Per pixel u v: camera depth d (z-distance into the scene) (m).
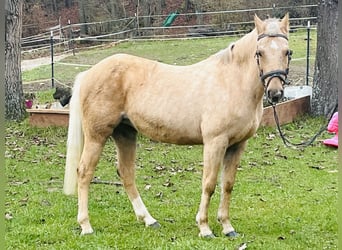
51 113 10.17
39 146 9.12
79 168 5.16
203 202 4.93
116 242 4.84
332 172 7.41
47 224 5.35
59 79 17.34
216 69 4.91
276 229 5.24
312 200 6.18
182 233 5.11
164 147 9.01
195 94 4.88
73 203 6.05
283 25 4.59
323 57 10.70
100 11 31.31
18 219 5.46
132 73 5.10
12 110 11.14
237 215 5.68
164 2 33.41
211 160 4.79
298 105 10.72
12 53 11.09
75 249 4.68
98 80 5.08
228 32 27.12
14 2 11.02
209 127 4.77
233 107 4.71
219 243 4.78
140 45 25.56
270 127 9.98
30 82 16.89
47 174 7.43
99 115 5.07
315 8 27.06
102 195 6.39
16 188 6.67
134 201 5.47
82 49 26.23
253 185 6.80
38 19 33.06
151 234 5.07
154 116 4.95
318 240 4.94
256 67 4.64
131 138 5.43
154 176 7.31
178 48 23.58
